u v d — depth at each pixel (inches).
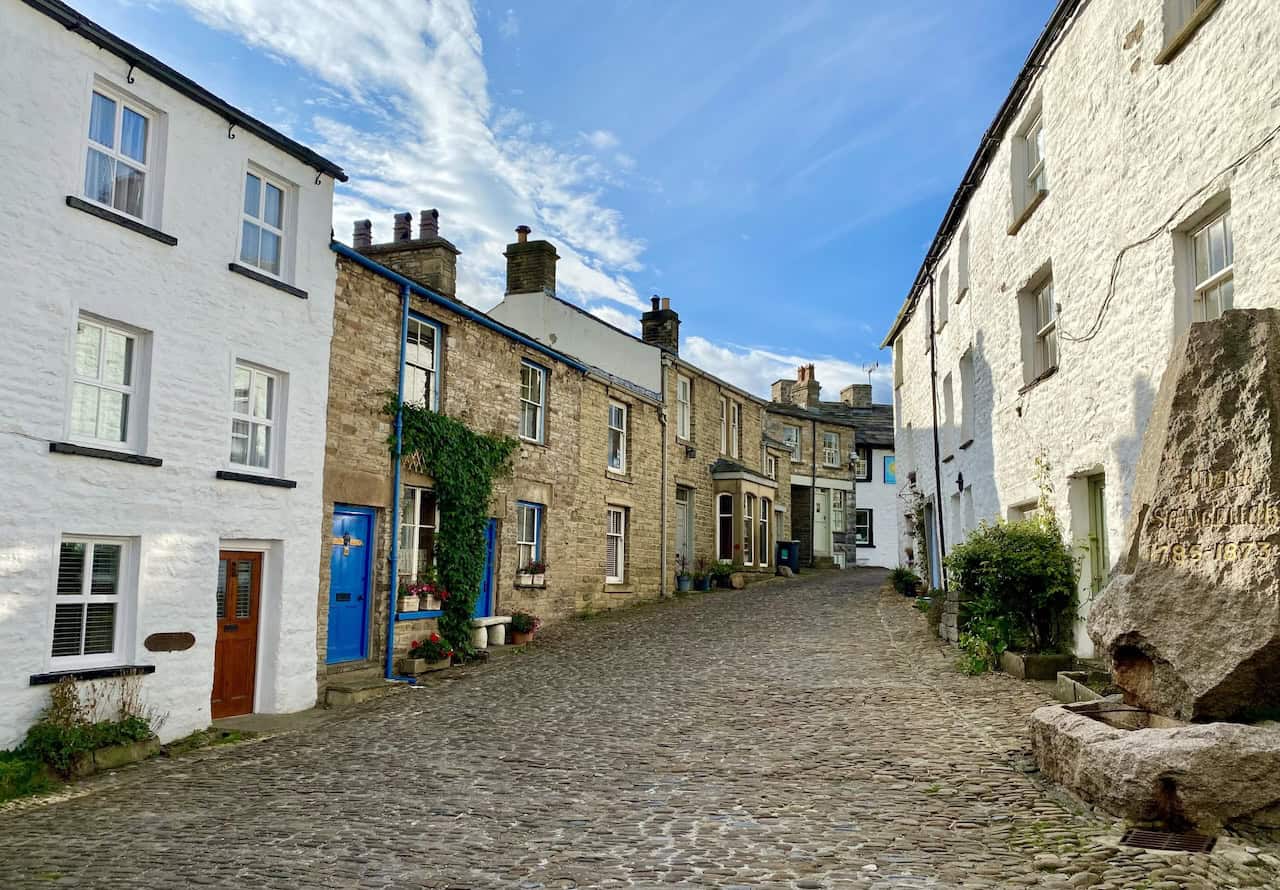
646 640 624.7
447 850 226.8
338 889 201.9
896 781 272.1
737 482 1060.5
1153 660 256.1
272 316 433.7
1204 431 254.4
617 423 868.6
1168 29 350.9
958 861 204.2
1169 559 258.5
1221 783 209.6
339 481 477.4
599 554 794.8
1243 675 230.5
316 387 458.9
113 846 239.5
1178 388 264.7
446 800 274.5
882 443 1561.3
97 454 347.3
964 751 301.9
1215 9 315.6
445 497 565.3
